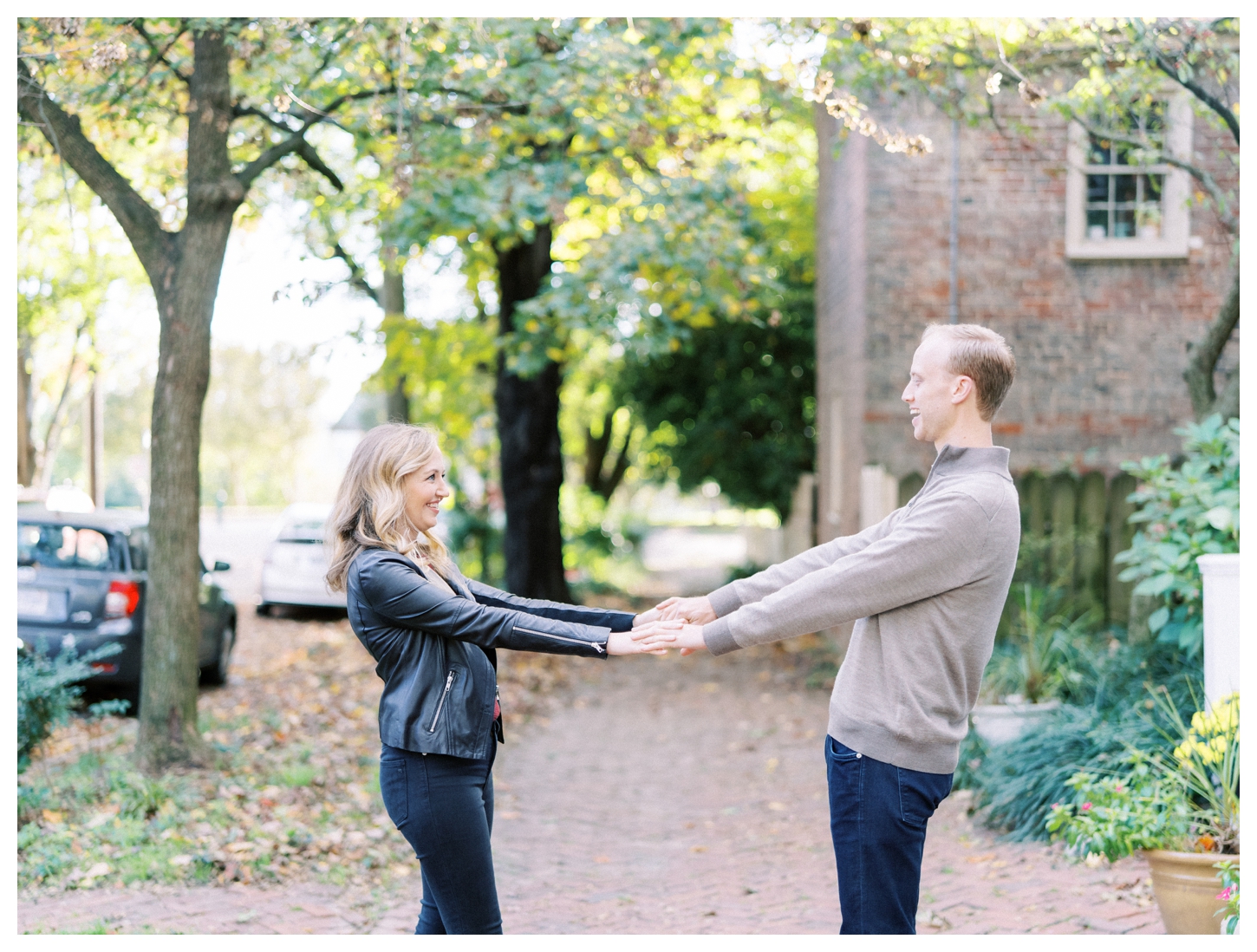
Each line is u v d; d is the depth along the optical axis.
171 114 6.98
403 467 2.91
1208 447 5.91
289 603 13.98
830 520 12.94
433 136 6.73
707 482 18.84
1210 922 3.55
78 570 7.81
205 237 6.01
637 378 18.44
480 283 13.47
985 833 5.26
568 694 10.06
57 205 8.92
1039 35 5.93
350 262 9.42
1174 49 5.73
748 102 7.92
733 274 9.30
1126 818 3.71
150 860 4.65
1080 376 9.69
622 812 6.30
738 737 8.33
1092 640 7.76
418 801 2.76
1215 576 4.55
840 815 2.66
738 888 4.85
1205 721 3.91
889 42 5.75
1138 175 9.62
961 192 9.73
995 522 2.60
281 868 4.78
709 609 3.12
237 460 55.34
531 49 6.28
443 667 2.79
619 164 7.09
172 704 6.01
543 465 13.68
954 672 2.63
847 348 11.23
